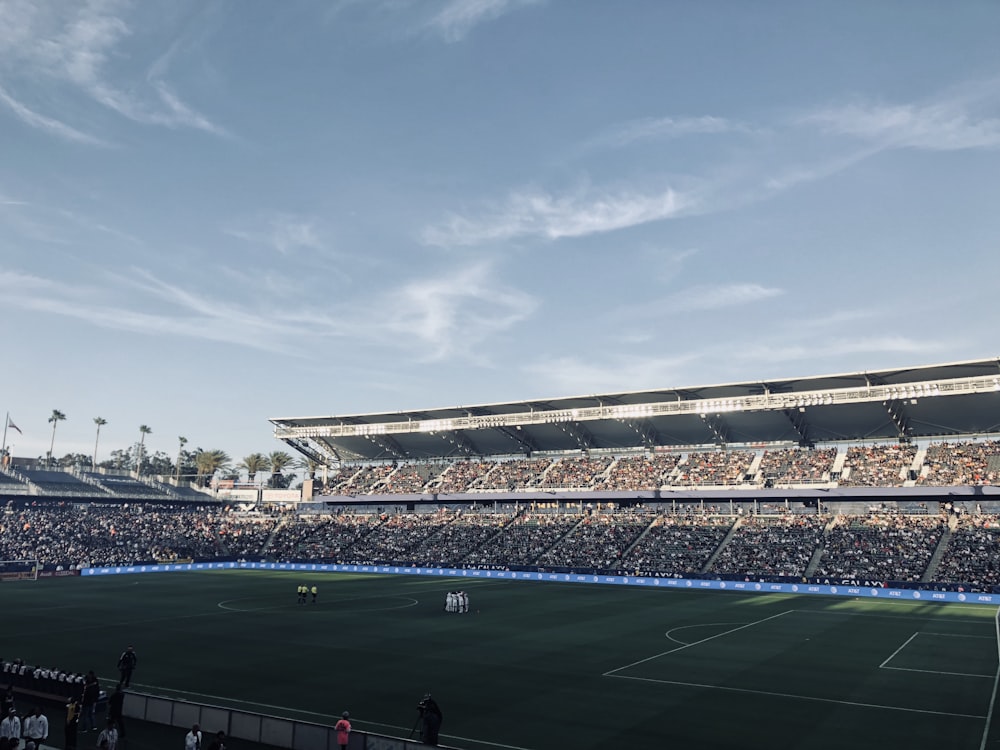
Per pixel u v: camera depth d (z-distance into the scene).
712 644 47.88
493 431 115.81
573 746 26.81
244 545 119.69
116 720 27.83
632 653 44.81
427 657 43.59
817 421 95.06
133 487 141.00
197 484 167.50
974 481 82.50
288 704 32.97
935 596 72.44
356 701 33.44
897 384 82.94
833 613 62.91
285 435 129.12
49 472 133.88
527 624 56.56
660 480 102.19
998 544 78.38
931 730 28.55
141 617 59.25
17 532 108.69
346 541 115.19
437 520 116.25
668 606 67.50
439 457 127.19
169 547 114.06
